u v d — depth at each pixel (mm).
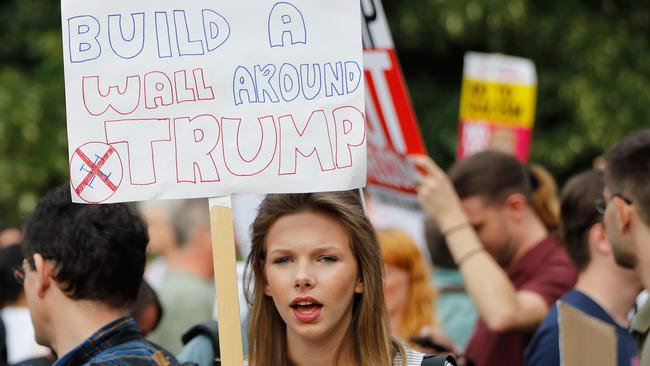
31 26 23891
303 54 6191
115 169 6160
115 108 6180
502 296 8703
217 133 6188
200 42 6211
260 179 6152
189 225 12219
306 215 5977
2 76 22266
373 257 6035
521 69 11953
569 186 8016
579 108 22406
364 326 6047
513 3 22219
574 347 7211
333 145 6156
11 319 10086
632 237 6828
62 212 6367
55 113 22109
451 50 24328
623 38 23438
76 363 6234
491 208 9203
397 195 9508
